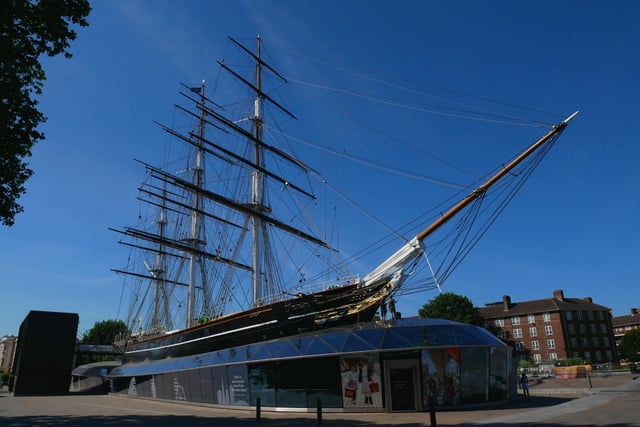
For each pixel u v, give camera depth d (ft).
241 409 94.22
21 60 51.90
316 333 91.56
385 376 79.36
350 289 97.81
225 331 115.75
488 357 82.07
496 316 336.08
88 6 55.21
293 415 81.15
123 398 151.53
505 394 84.02
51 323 202.80
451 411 75.51
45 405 118.83
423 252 93.15
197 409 99.96
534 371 205.77
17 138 53.26
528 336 319.68
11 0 48.44
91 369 229.25
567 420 55.21
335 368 82.23
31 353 195.52
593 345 313.94
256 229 143.95
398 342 80.23
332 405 81.66
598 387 117.29
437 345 79.20
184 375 116.47
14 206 57.52
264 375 91.15
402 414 75.00
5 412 95.91
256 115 158.92
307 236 151.23
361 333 84.48
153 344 154.40
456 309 262.06
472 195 89.20
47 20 52.26
